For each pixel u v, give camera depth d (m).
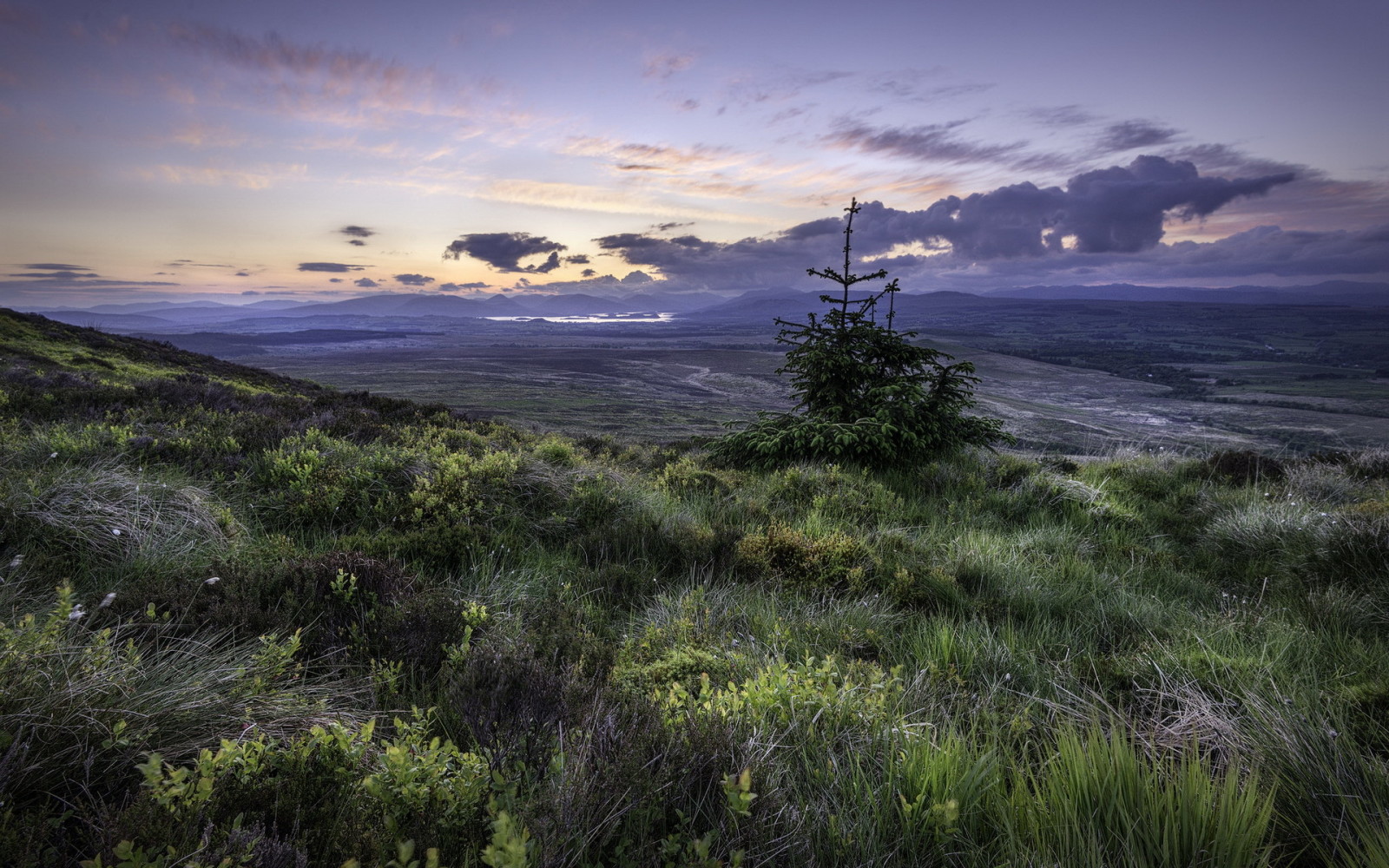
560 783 1.90
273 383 32.12
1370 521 5.69
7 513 4.25
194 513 5.05
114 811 1.68
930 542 6.36
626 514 6.84
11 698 1.89
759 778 2.12
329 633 3.34
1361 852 1.86
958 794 2.12
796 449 9.65
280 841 1.64
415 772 1.70
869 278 10.22
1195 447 11.35
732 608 4.44
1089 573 5.39
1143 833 1.91
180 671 2.44
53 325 30.91
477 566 5.09
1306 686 3.09
